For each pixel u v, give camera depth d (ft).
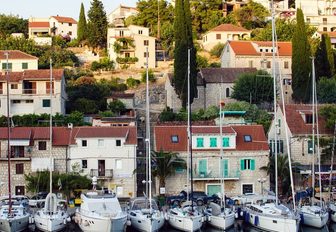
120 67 488.44
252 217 208.13
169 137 261.44
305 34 371.97
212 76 387.96
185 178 254.68
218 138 259.39
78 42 550.77
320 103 354.54
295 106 295.28
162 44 522.47
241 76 370.94
